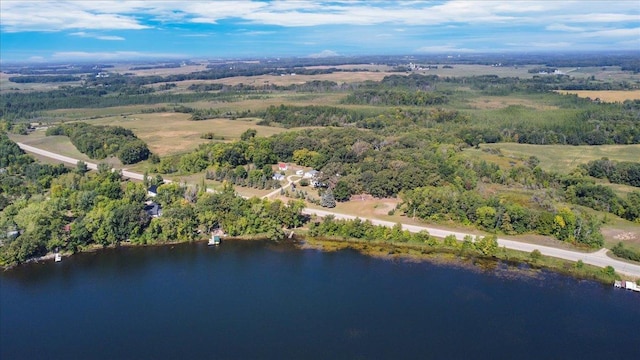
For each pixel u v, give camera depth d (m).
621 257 143.00
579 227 152.25
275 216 166.88
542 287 130.00
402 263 144.62
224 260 148.25
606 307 120.75
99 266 144.75
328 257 149.50
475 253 149.38
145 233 159.88
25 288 131.50
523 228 159.25
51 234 152.50
